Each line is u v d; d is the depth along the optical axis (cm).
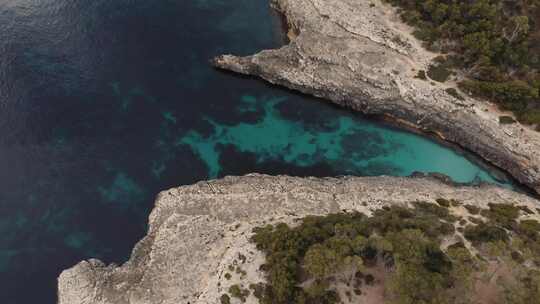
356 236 7806
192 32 13275
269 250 7888
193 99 11744
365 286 7388
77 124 10806
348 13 12988
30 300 8256
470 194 9694
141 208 9588
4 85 11275
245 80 12350
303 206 9188
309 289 7044
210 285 7869
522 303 6644
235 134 11169
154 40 12912
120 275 8306
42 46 12275
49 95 11250
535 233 8306
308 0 13575
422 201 9350
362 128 11475
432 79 11481
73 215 9388
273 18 14038
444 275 7138
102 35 12788
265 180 9869
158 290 7988
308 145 11081
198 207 9181
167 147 10719
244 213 9044
